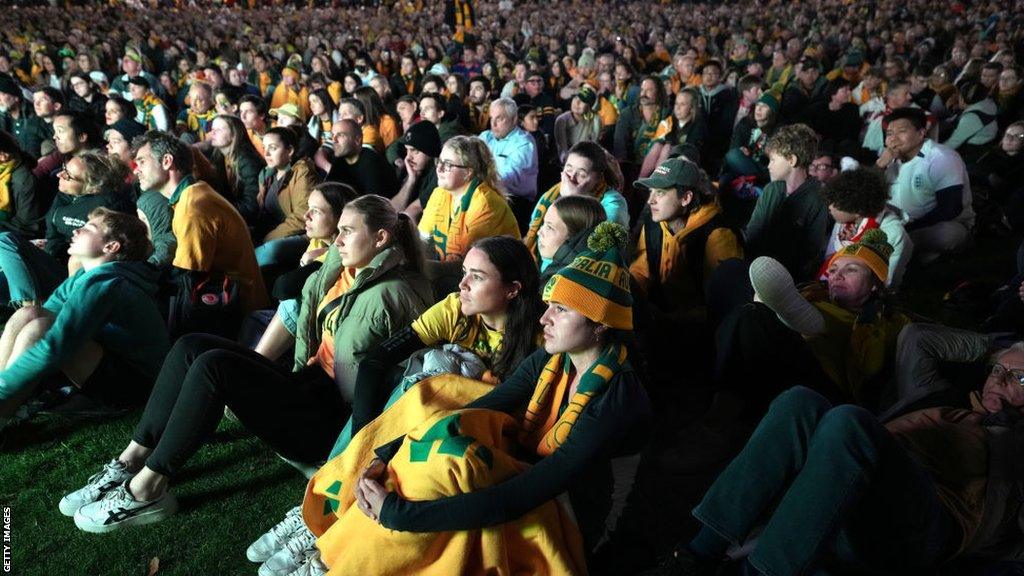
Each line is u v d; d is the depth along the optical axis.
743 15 22.50
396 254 3.23
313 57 14.77
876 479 2.09
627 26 20.33
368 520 2.34
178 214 4.21
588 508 2.51
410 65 13.95
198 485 3.32
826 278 3.74
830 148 7.55
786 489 2.21
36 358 3.30
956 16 18.98
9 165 5.88
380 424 2.63
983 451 2.39
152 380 3.74
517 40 20.19
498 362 2.88
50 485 3.34
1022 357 2.43
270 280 5.38
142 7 26.25
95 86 10.38
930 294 5.22
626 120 8.10
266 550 2.85
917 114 5.36
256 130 7.39
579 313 2.31
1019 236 6.21
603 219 3.62
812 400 2.18
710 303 3.66
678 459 3.26
